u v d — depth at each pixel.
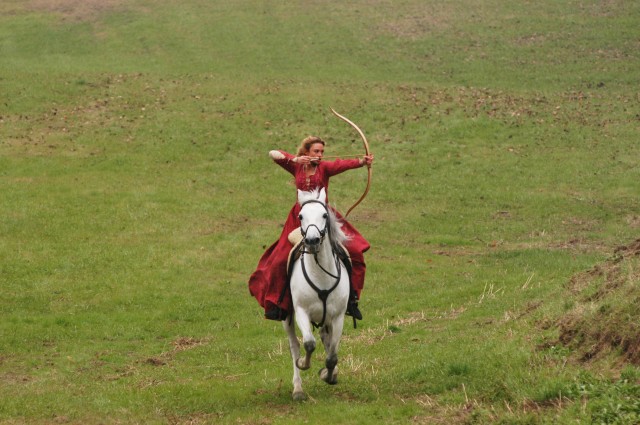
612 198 40.19
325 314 15.52
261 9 79.62
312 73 62.97
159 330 25.45
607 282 18.02
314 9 79.88
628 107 53.72
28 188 40.41
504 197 40.91
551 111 53.41
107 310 27.34
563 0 80.00
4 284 29.19
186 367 20.84
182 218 37.47
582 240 34.38
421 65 65.25
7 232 34.59
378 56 67.62
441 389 15.98
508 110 53.56
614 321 15.42
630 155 45.81
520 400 14.05
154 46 69.94
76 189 40.62
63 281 29.77
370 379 17.52
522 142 48.59
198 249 33.72
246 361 21.23
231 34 72.69
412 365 17.94
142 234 35.19
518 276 28.66
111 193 40.28
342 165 15.97
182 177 43.19
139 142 47.88
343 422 14.80
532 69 63.41
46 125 49.97
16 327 25.11
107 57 66.94
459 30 73.44
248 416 15.59
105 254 32.59
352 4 81.44
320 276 15.23
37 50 68.75
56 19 77.19
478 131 50.22
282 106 54.44
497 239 35.31
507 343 17.44
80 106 53.38
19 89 55.88
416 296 27.75
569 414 12.85
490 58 66.38
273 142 48.38
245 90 57.75
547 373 14.77
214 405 16.59
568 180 42.88
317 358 20.69
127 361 21.95
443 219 38.22
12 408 16.73
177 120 51.44
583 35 70.50
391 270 31.23
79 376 20.20
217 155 46.50
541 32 71.88
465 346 18.72
